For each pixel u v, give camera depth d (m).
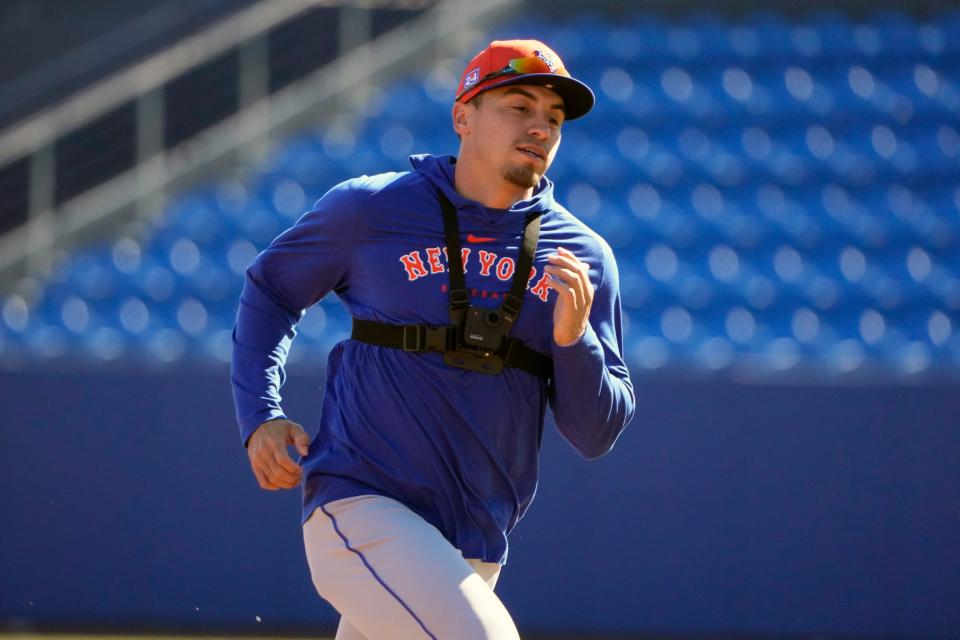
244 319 12.32
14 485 27.97
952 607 27.27
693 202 43.25
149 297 40.81
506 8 50.88
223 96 50.66
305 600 27.95
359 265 11.88
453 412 11.58
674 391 27.95
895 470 27.56
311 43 52.12
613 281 12.48
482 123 11.81
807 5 51.97
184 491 28.00
